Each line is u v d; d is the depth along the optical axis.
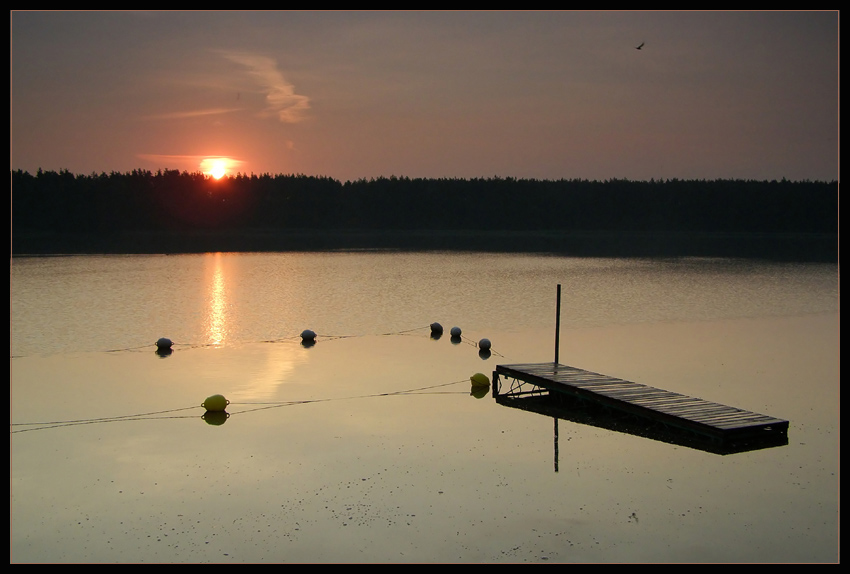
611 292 49.84
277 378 25.66
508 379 25.39
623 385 21.58
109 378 25.67
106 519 14.35
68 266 66.25
